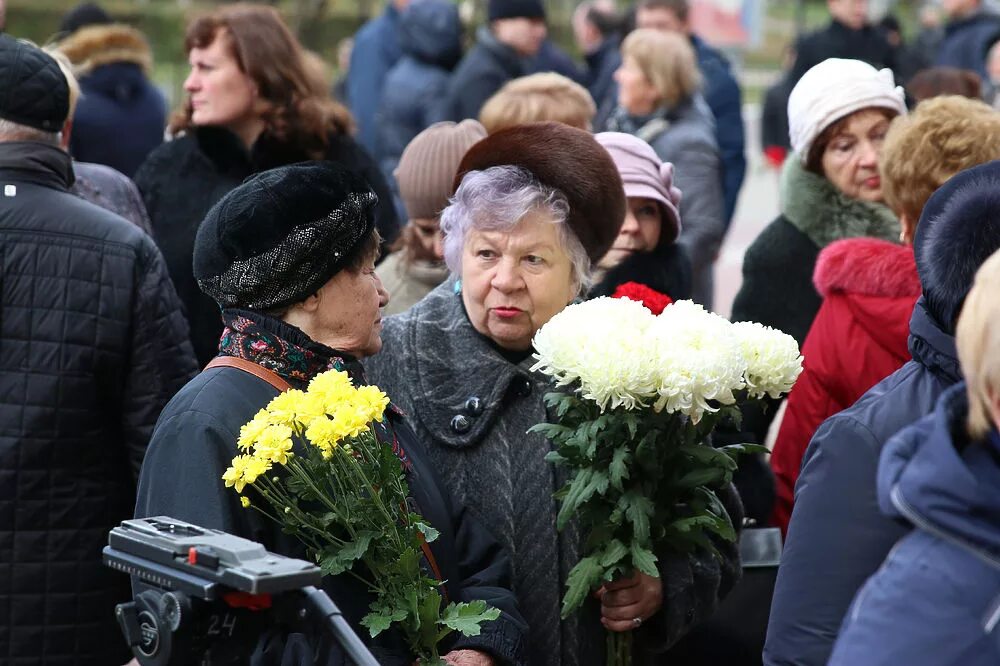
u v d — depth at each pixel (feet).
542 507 13.85
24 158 16.62
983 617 8.32
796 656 10.68
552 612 13.71
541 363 12.35
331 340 12.44
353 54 48.96
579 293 14.96
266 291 12.09
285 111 22.86
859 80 19.95
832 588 10.61
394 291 20.12
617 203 14.23
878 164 19.07
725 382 11.89
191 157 23.09
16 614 16.17
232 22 22.88
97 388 16.56
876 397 11.06
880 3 49.75
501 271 13.76
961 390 9.14
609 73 40.24
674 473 12.93
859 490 10.67
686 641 16.51
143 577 10.12
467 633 11.65
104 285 16.55
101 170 22.22
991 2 55.88
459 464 14.06
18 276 16.31
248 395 11.96
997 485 8.54
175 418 11.88
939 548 8.59
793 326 20.39
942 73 27.71
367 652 9.71
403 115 40.01
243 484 10.86
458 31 40.55
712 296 29.25
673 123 29.07
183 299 22.33
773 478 16.76
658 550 13.32
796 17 93.97
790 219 20.62
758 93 83.87
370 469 11.50
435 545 12.66
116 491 16.84
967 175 11.07
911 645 8.43
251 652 10.12
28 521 16.17
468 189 13.85
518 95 23.99
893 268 16.39
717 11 81.25
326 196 12.07
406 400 14.37
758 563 16.33
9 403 16.19
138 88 31.27
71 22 35.09
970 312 8.72
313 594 9.78
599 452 12.68
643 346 11.94
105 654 16.62
